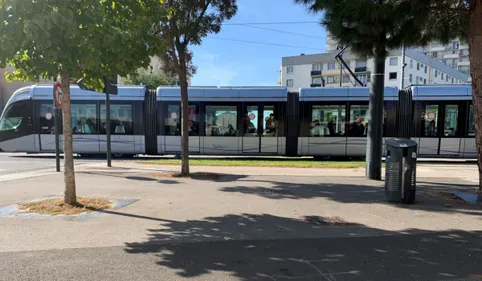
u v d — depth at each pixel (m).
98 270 3.75
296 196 7.68
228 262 4.03
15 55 5.47
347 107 15.85
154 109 16.75
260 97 16.27
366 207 6.71
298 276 3.69
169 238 4.83
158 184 9.01
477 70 7.39
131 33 5.43
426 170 12.12
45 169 12.40
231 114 16.42
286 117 16.17
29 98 16.61
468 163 15.24
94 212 6.10
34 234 4.91
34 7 4.60
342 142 15.85
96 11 5.04
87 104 16.59
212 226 5.43
